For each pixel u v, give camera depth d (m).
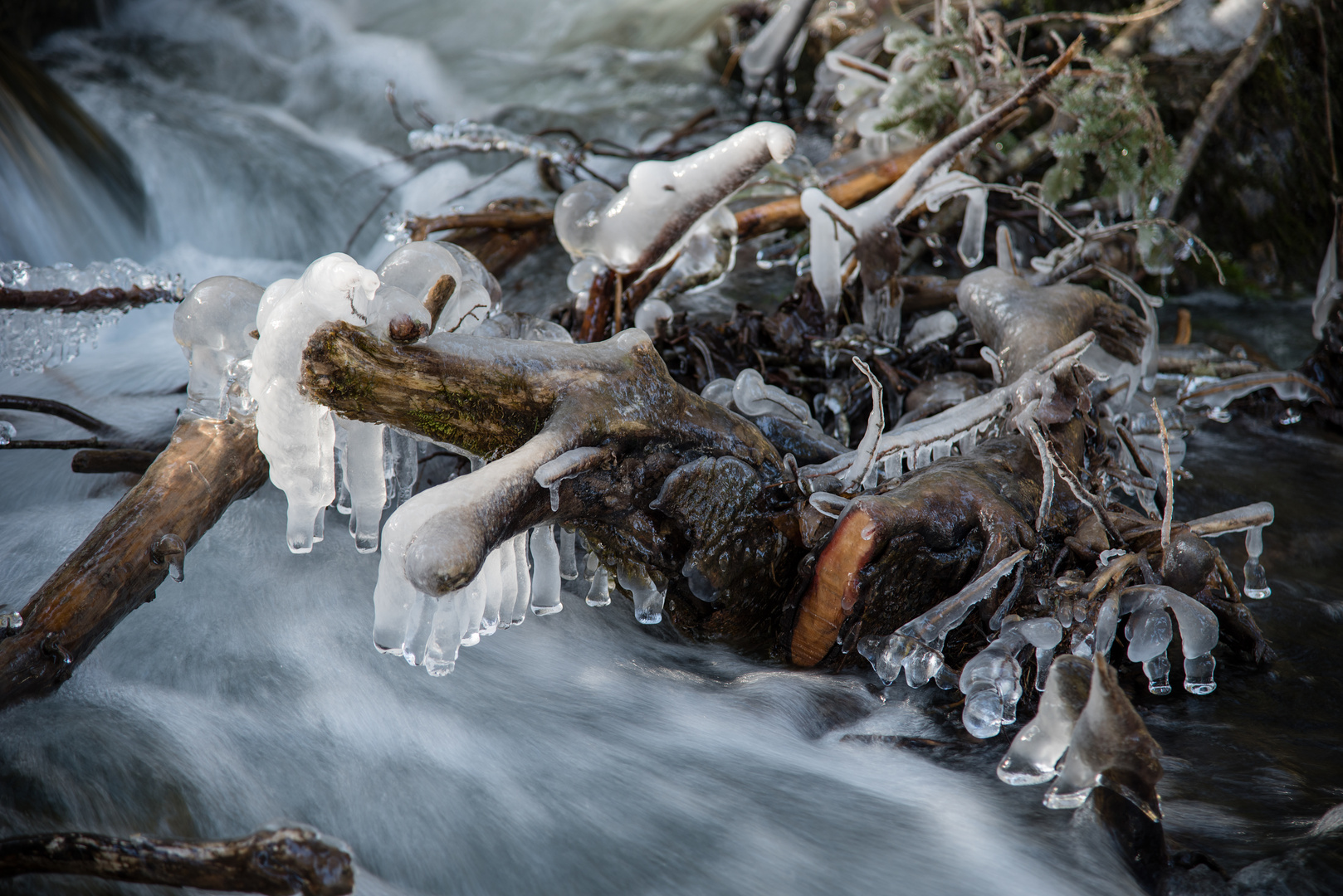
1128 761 2.22
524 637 3.19
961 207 5.56
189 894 2.14
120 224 7.01
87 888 2.16
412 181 7.68
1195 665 2.86
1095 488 3.22
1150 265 5.34
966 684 2.61
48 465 4.00
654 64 10.08
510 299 5.25
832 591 2.85
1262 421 4.89
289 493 2.50
